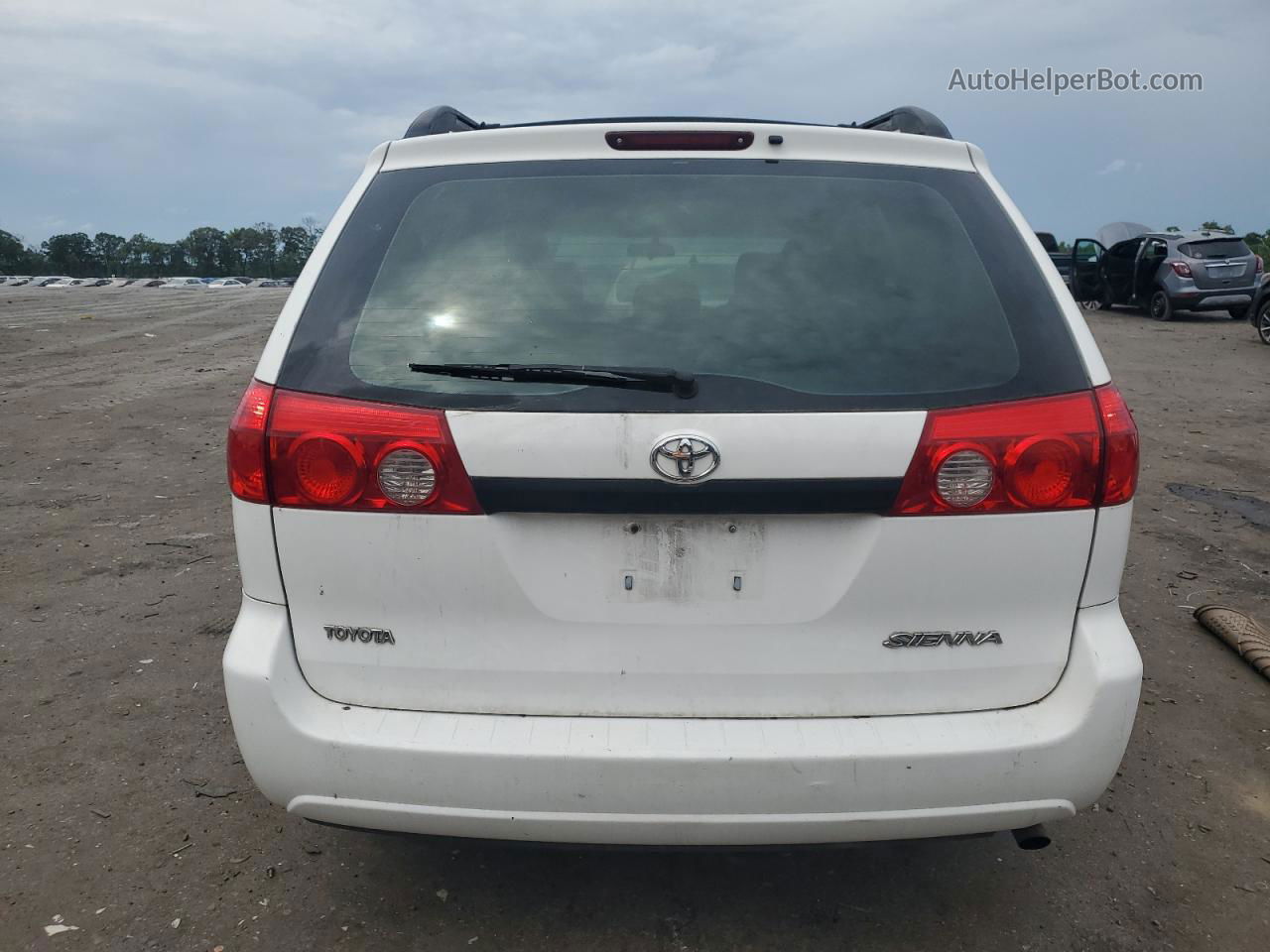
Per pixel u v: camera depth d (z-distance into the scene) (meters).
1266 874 2.76
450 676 2.15
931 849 2.86
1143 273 20.25
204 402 10.07
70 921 2.52
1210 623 4.38
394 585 2.12
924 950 2.45
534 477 2.04
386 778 2.09
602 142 2.42
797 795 2.05
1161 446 8.28
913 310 2.18
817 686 2.13
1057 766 2.10
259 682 2.13
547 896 2.64
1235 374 12.36
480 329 2.17
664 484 2.02
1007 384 2.10
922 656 2.13
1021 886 2.70
